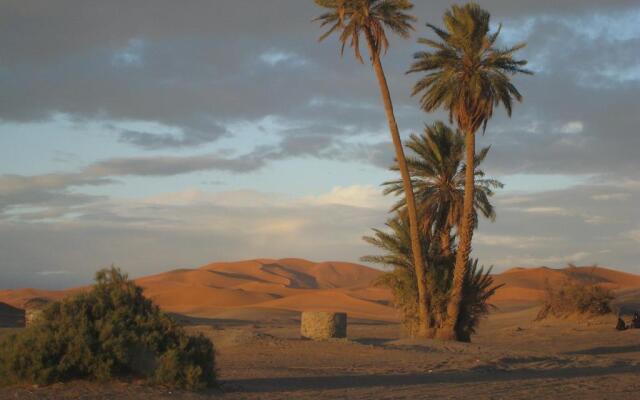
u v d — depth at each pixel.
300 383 19.42
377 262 40.12
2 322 53.88
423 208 39.38
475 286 38.88
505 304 104.00
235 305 119.00
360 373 22.61
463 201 39.53
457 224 39.91
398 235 39.88
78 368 16.14
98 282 17.55
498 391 17.78
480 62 36.12
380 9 36.41
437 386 18.92
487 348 31.86
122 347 16.25
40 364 15.83
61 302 17.19
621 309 65.25
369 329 57.22
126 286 17.55
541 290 116.12
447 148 40.22
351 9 36.03
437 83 36.16
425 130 40.38
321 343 31.77
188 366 16.28
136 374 16.48
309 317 34.75
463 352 30.38
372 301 111.44
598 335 46.16
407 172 37.03
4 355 16.05
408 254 39.84
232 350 30.20
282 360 26.80
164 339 16.81
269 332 51.00
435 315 38.09
